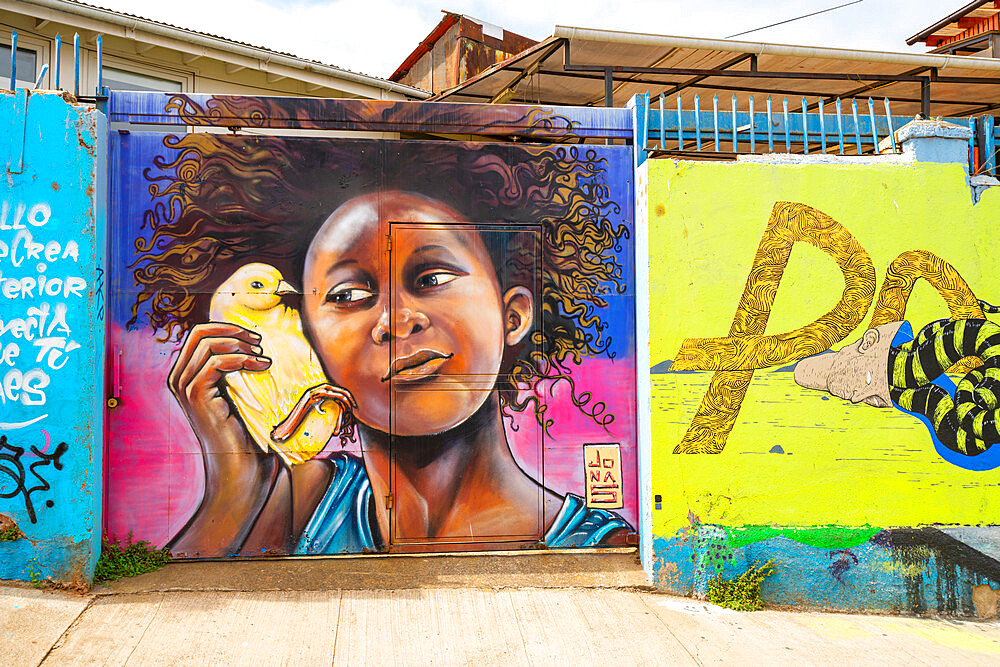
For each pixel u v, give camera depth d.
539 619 4.36
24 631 3.86
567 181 5.16
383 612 4.32
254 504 4.83
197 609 4.23
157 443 4.76
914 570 4.93
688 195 4.92
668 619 4.46
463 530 4.98
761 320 4.93
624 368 5.16
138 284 4.77
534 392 5.07
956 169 5.11
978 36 10.45
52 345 4.38
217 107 4.88
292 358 4.89
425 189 5.04
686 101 7.70
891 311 5.02
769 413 4.90
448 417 5.00
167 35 8.64
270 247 4.89
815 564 4.86
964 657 4.27
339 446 4.91
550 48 6.26
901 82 6.96
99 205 4.56
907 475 4.98
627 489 5.11
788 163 5.01
